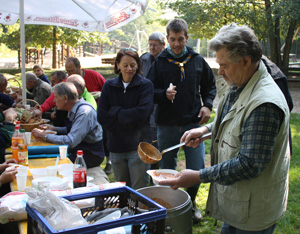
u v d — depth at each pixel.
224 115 1.82
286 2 14.04
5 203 1.77
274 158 1.58
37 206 1.32
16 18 5.09
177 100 3.20
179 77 3.20
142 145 2.37
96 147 3.39
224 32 1.53
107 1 4.50
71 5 4.79
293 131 6.84
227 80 1.66
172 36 3.13
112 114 2.92
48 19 5.13
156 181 2.03
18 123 2.71
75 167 2.13
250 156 1.48
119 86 2.96
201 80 3.37
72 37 18.17
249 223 1.66
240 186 1.65
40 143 3.27
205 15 15.81
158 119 3.32
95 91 5.08
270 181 1.61
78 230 1.20
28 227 1.41
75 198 1.55
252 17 15.05
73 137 3.20
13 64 24.08
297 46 33.25
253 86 1.57
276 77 2.30
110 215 1.50
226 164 1.55
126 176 3.15
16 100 5.11
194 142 2.07
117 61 2.98
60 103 3.28
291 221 3.39
